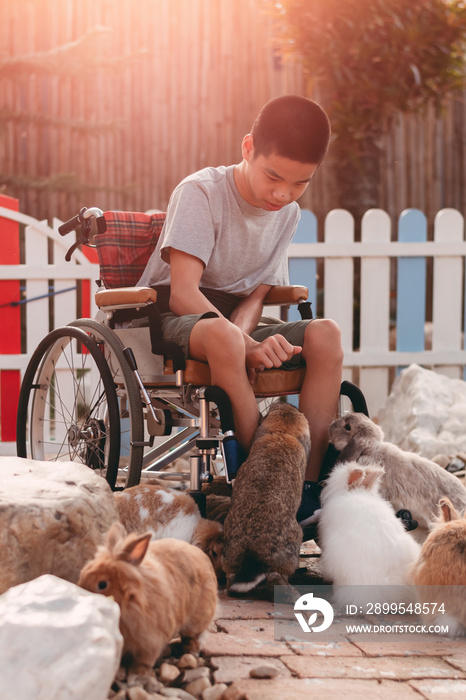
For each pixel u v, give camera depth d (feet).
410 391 15.75
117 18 28.12
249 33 28.63
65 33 27.66
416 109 23.35
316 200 29.50
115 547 5.27
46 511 6.17
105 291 9.43
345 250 17.20
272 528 7.28
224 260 10.05
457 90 25.95
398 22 20.62
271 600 7.49
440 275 17.52
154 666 5.68
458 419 14.83
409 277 17.56
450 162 30.89
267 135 8.88
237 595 7.59
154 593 5.25
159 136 28.68
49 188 26.30
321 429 9.12
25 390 11.32
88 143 28.22
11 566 5.94
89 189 26.81
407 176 30.73
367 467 7.87
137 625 5.12
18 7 27.14
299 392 9.50
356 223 23.16
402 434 15.10
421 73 21.88
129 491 8.41
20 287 17.58
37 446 11.55
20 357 16.02
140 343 9.53
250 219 10.02
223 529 7.85
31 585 5.06
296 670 5.81
